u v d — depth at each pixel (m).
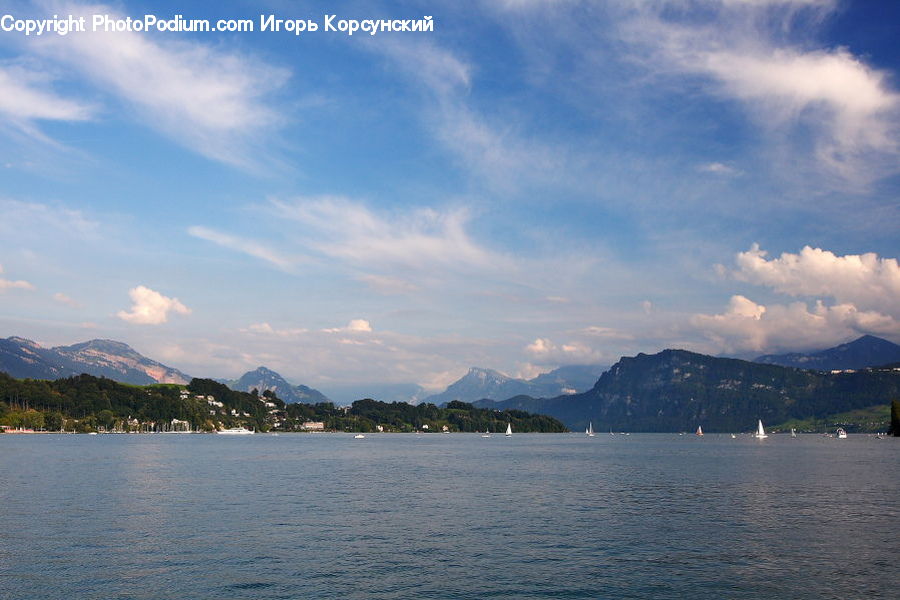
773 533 66.94
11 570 50.53
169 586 46.75
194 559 54.16
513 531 67.44
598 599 45.00
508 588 47.19
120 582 47.59
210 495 94.56
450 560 54.78
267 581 48.12
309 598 44.44
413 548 59.03
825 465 173.25
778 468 161.62
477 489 106.81
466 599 44.72
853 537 64.88
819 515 78.88
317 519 73.56
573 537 64.44
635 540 63.16
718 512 81.31
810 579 49.69
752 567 53.09
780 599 45.09
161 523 70.06
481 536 64.69
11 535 63.19
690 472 147.00
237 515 75.88
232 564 52.72
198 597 44.50
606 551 58.53
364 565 52.91
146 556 55.03
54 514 75.62
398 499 92.19
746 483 119.44
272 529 67.19
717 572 51.62
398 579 49.03
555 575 50.59
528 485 114.12
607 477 132.38
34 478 118.00
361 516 76.12
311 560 54.25
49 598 44.12
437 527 69.38
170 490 100.44
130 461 168.12
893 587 47.66
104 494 94.38
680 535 65.69
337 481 118.94
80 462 162.25
